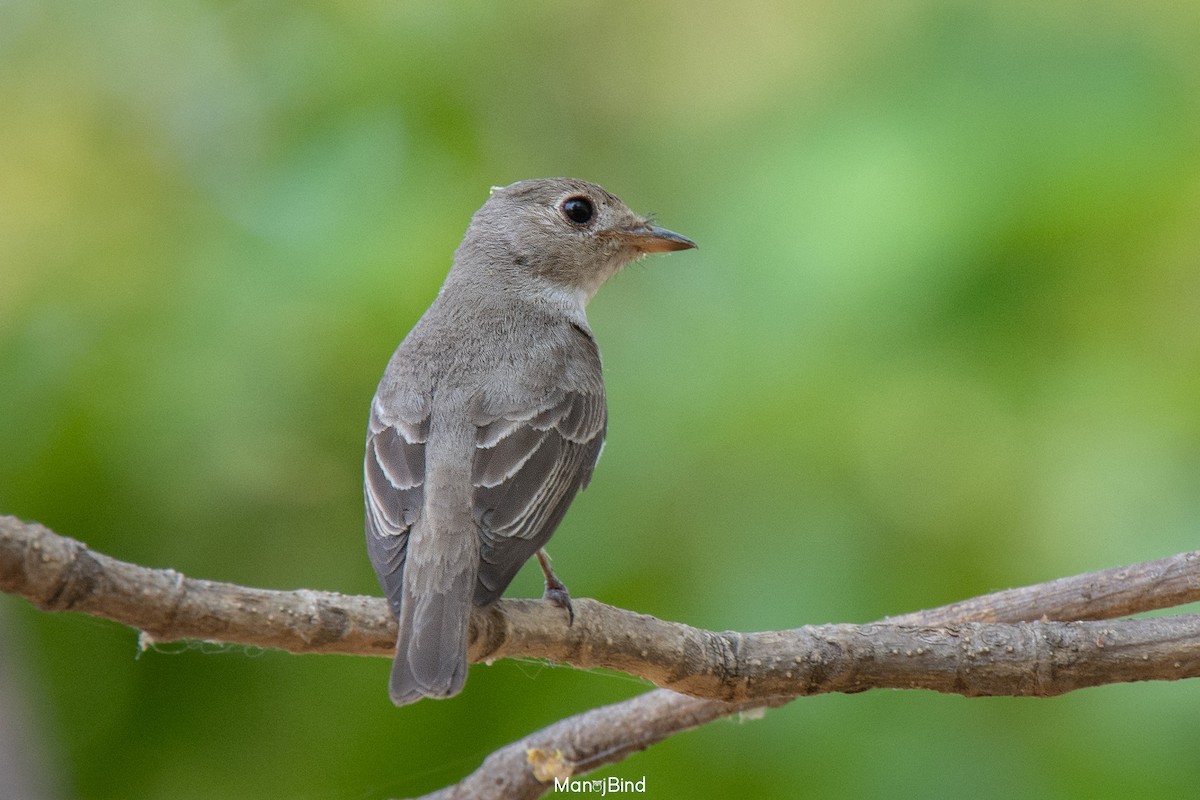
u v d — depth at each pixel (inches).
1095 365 457.4
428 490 342.3
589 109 640.4
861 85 507.2
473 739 454.9
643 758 447.2
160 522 456.1
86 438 450.3
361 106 547.5
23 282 500.4
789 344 470.0
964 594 450.9
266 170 533.6
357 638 291.9
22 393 460.8
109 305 480.7
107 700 471.2
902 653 313.0
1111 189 459.5
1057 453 453.7
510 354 383.2
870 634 315.3
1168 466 447.8
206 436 455.2
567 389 380.8
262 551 463.8
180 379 460.1
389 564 330.0
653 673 311.6
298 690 466.3
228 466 458.6
